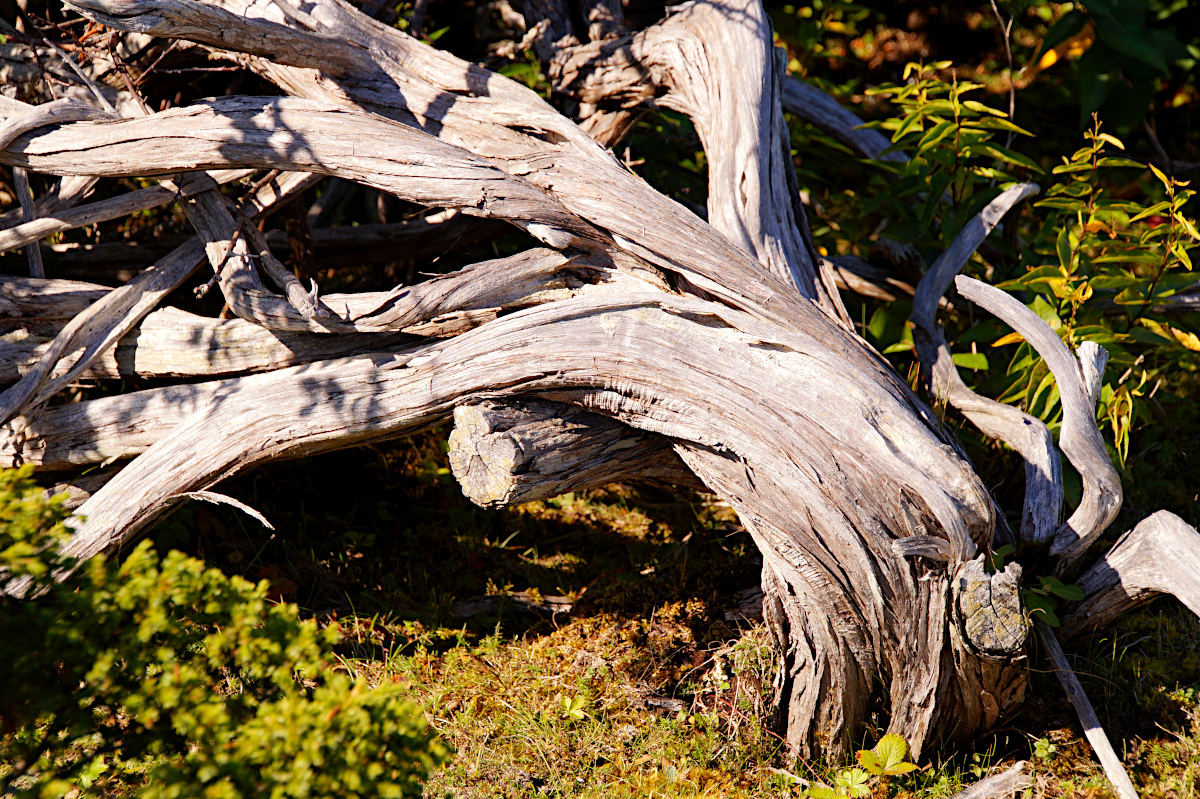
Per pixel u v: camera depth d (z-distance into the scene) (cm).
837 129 498
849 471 268
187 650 207
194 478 309
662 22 413
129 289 324
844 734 297
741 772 297
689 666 337
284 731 169
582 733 309
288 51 313
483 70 334
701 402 280
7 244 315
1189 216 582
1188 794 278
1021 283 374
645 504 449
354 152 297
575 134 310
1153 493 411
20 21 376
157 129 297
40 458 329
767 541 281
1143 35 577
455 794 283
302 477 428
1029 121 677
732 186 348
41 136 307
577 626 360
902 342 392
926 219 398
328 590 378
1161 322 387
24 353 326
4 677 178
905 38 752
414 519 426
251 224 324
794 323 293
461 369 293
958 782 290
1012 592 260
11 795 207
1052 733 302
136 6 266
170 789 166
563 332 288
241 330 321
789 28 693
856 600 272
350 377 304
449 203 300
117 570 191
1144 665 322
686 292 305
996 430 337
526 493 288
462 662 342
